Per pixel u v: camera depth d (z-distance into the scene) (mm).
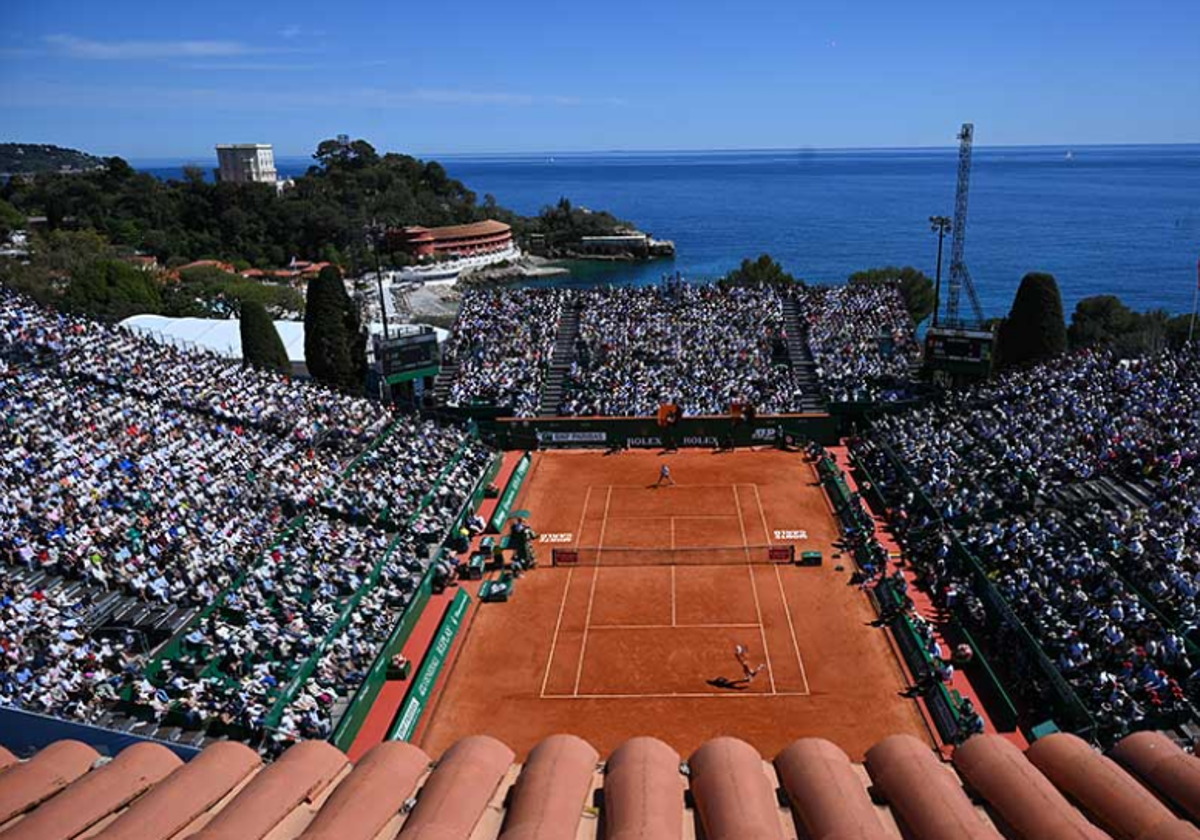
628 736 35656
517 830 9414
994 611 41188
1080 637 36375
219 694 33656
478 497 60531
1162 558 39469
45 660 32531
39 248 144500
